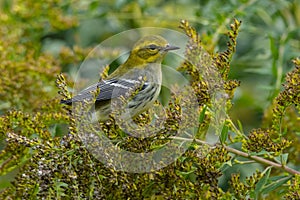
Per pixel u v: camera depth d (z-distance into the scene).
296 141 10.73
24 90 11.89
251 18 13.58
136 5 14.51
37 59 13.09
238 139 9.62
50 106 10.98
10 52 13.01
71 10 14.25
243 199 9.03
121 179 8.69
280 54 12.41
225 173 11.47
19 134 10.09
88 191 8.79
